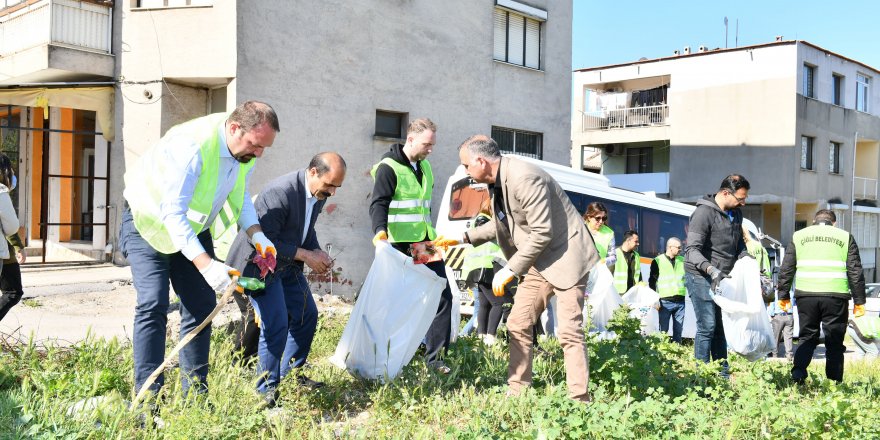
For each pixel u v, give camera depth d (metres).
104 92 13.63
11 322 7.96
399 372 5.39
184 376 4.36
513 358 5.24
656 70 32.50
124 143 13.50
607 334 7.75
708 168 30.95
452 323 6.73
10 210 6.21
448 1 16.55
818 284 6.88
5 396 4.09
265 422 4.26
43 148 14.30
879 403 5.80
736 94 30.31
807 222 31.00
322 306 10.70
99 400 4.11
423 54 16.05
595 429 4.05
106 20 13.70
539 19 18.89
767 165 29.53
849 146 32.78
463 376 5.86
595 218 9.05
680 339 10.27
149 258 4.21
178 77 13.32
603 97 34.59
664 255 10.36
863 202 34.72
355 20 14.82
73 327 7.79
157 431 3.85
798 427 4.58
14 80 14.18
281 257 4.84
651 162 33.94
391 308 5.44
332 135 14.49
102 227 13.81
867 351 11.38
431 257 5.80
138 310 4.19
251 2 13.27
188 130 4.13
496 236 5.60
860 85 33.88
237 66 13.10
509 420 4.66
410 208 6.14
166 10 13.36
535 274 5.18
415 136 6.09
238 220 4.61
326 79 14.38
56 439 3.56
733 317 6.94
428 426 4.49
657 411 4.49
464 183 11.42
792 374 6.88
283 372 5.12
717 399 5.40
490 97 17.55
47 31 12.97
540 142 19.11
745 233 10.92
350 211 14.80
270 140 4.27
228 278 3.93
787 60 29.16
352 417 4.73
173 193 3.98
